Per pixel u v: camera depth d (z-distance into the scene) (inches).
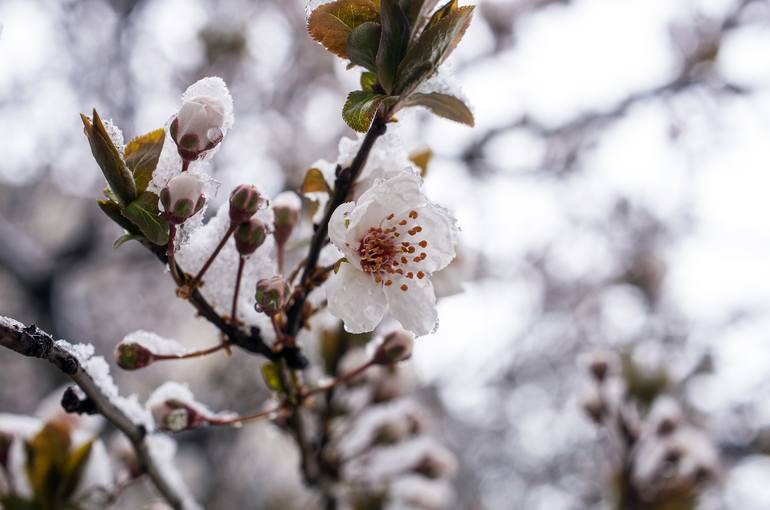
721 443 254.4
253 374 254.4
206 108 64.3
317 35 65.7
